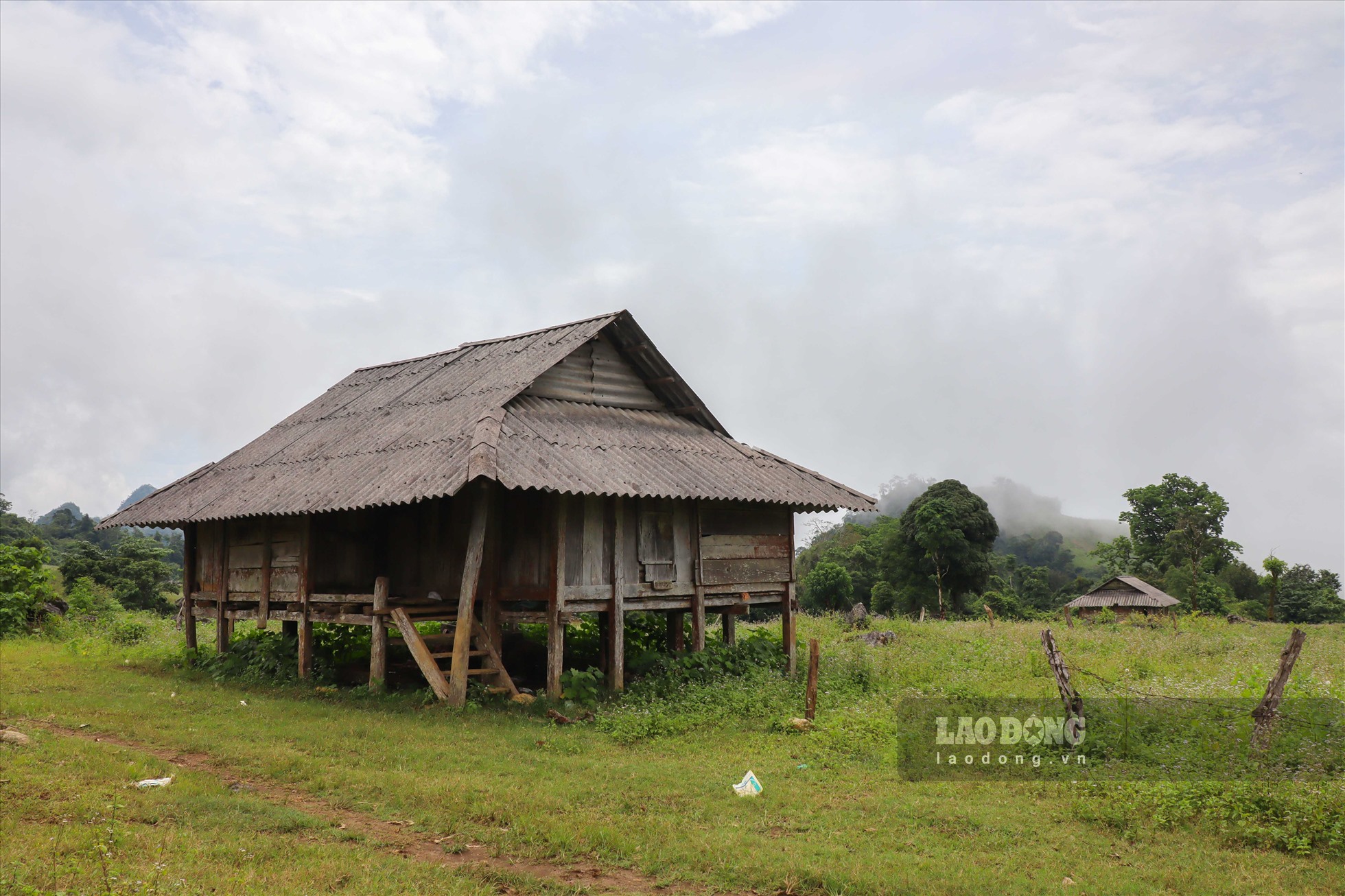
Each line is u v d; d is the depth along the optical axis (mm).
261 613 19203
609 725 13906
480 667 17828
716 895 7371
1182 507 72812
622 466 16438
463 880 7371
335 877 7266
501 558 17000
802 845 8445
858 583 64688
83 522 80375
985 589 58438
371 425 19703
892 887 7426
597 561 16406
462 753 12031
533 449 15555
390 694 16094
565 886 7445
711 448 19344
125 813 8688
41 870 6828
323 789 10164
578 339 18812
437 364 22391
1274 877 7738
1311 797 9016
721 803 9820
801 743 12812
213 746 12289
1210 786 9562
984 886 7469
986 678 18219
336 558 19078
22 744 11602
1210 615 52781
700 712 14797
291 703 15984
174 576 60688
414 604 17000
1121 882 7594
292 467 19219
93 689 17594
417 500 14227
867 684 17578
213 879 6961
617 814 9328
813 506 19969
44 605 31391
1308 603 62625
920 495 58656
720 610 19281
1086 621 40000
